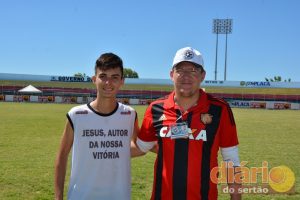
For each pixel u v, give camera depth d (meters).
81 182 4.14
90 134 4.14
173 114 4.01
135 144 4.46
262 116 39.03
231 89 80.25
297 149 15.24
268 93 79.00
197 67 4.02
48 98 66.94
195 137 3.90
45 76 80.75
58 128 22.00
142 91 75.00
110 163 4.15
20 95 67.44
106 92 4.11
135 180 9.38
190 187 3.85
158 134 4.03
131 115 4.28
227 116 4.02
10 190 8.30
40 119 28.28
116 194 4.18
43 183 8.91
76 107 4.24
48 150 13.97
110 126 4.17
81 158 4.14
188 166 3.87
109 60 4.09
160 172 3.98
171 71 4.20
